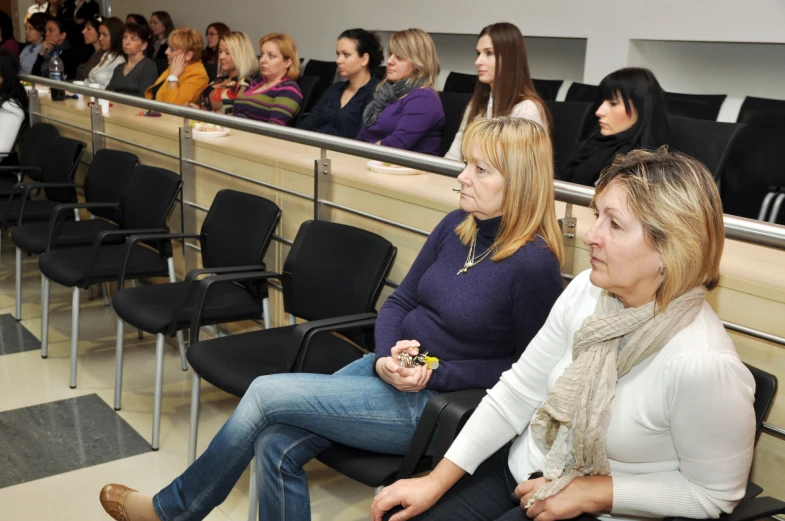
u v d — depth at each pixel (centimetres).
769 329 147
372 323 202
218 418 270
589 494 129
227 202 279
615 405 128
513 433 150
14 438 253
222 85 502
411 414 170
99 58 652
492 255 167
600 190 128
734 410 119
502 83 306
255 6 663
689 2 388
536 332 164
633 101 272
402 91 354
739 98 392
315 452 171
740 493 122
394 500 147
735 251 170
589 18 434
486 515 148
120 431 260
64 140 400
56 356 317
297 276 237
